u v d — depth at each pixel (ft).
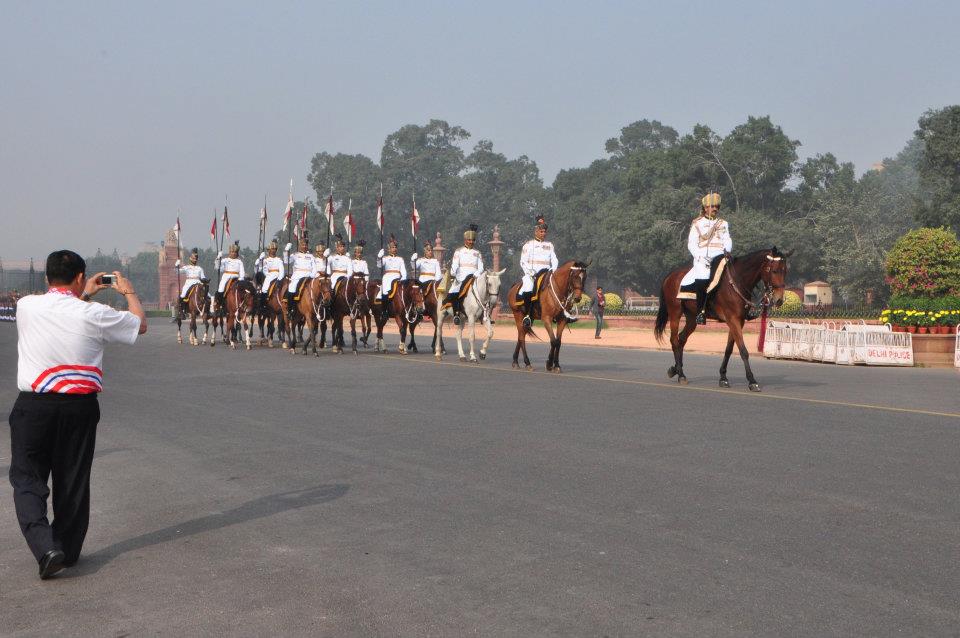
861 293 213.66
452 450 30.22
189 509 22.71
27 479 17.76
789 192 268.62
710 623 14.48
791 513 21.45
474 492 24.06
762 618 14.70
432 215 416.67
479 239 419.95
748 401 43.01
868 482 24.79
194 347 90.53
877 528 20.08
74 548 18.02
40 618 15.20
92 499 23.93
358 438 32.86
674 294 52.85
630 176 286.25
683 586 16.29
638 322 138.10
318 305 75.66
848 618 14.67
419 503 22.90
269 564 17.97
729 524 20.53
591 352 84.23
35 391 17.71
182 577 17.26
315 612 15.23
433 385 51.03
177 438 33.47
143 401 44.52
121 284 19.43
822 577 16.74
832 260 220.02
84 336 18.07
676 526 20.38
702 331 120.98
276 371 60.75
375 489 24.58
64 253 18.72
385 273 81.41
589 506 22.34
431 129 449.06
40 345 17.87
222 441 32.65
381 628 14.44
